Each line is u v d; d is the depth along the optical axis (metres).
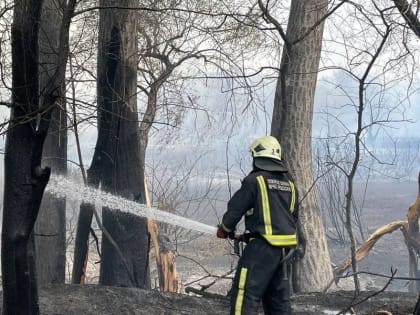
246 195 5.21
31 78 4.39
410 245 13.33
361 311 6.87
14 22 4.34
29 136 4.39
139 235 8.82
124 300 6.60
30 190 4.41
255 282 5.16
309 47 10.98
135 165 8.66
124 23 8.36
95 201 8.45
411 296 7.47
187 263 15.50
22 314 4.49
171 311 6.44
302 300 7.35
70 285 6.98
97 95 8.33
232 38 8.62
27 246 4.61
